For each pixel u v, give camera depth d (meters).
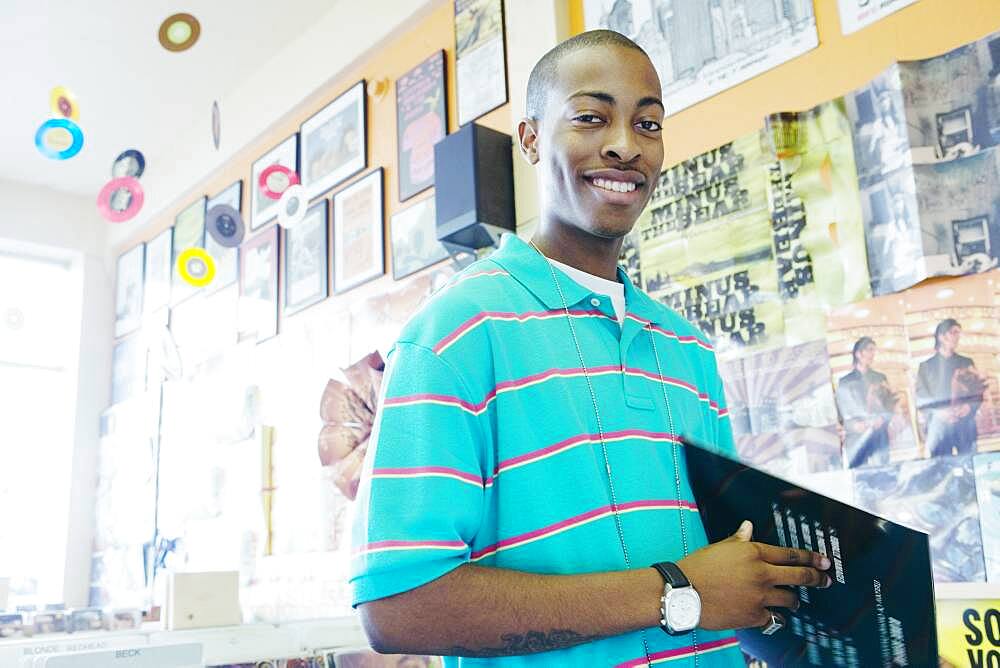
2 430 6.36
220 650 2.56
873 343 2.23
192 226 5.77
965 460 2.03
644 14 3.00
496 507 0.93
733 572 0.88
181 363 5.60
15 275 6.62
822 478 2.29
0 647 2.32
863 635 0.90
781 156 2.49
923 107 2.19
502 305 0.98
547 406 0.94
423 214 3.87
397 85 4.17
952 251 2.10
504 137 3.29
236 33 4.82
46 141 3.34
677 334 1.17
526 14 3.38
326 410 4.20
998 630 1.65
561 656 0.87
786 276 2.44
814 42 2.49
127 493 5.88
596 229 1.07
